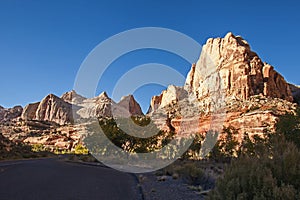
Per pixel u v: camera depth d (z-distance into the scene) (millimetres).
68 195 10047
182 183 13883
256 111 74688
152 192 11016
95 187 12328
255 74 122250
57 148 89250
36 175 17391
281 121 25156
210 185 12578
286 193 4441
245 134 43219
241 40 147375
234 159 6188
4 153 48250
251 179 5137
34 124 132250
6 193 10219
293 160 5328
